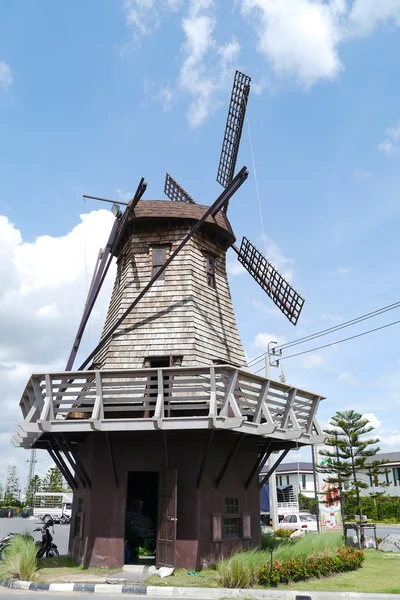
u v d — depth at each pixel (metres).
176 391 12.27
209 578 11.64
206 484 13.38
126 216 15.66
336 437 22.77
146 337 15.02
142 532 15.29
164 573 11.82
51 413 12.38
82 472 13.62
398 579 12.55
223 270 17.70
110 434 13.85
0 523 44.00
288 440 15.08
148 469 13.55
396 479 53.47
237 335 17.08
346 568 13.74
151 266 16.11
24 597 10.09
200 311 15.50
